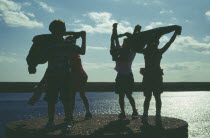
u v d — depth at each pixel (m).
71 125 6.78
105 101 71.12
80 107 44.28
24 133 6.46
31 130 6.61
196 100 79.56
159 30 7.25
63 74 6.34
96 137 6.06
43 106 48.22
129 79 7.94
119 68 7.90
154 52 7.07
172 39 7.13
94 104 55.97
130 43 7.56
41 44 6.77
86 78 8.09
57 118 8.39
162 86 7.07
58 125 7.13
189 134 20.30
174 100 79.31
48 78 6.40
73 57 7.80
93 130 6.51
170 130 6.60
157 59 7.05
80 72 7.91
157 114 7.12
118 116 8.61
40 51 6.79
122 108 8.17
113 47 7.78
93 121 7.76
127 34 7.64
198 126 24.44
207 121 27.98
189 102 67.69
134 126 6.92
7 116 32.12
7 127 7.09
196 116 32.81
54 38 6.63
